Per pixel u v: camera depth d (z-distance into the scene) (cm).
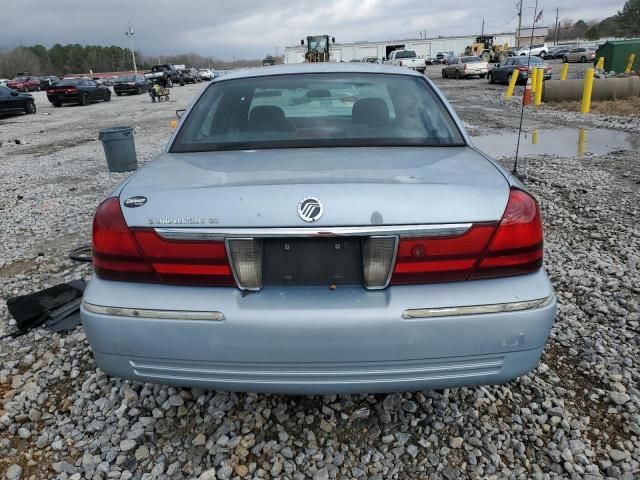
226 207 191
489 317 192
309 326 190
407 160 230
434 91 306
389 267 192
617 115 1445
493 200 196
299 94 293
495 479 212
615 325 327
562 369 283
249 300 195
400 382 198
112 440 236
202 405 256
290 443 232
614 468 215
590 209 584
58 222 606
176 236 194
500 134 1191
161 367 203
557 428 239
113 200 208
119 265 202
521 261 198
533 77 1812
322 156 238
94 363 298
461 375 199
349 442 232
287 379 199
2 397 272
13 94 2255
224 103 294
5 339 331
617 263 432
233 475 216
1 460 227
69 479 216
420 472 216
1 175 947
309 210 187
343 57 8894
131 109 2461
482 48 6372
